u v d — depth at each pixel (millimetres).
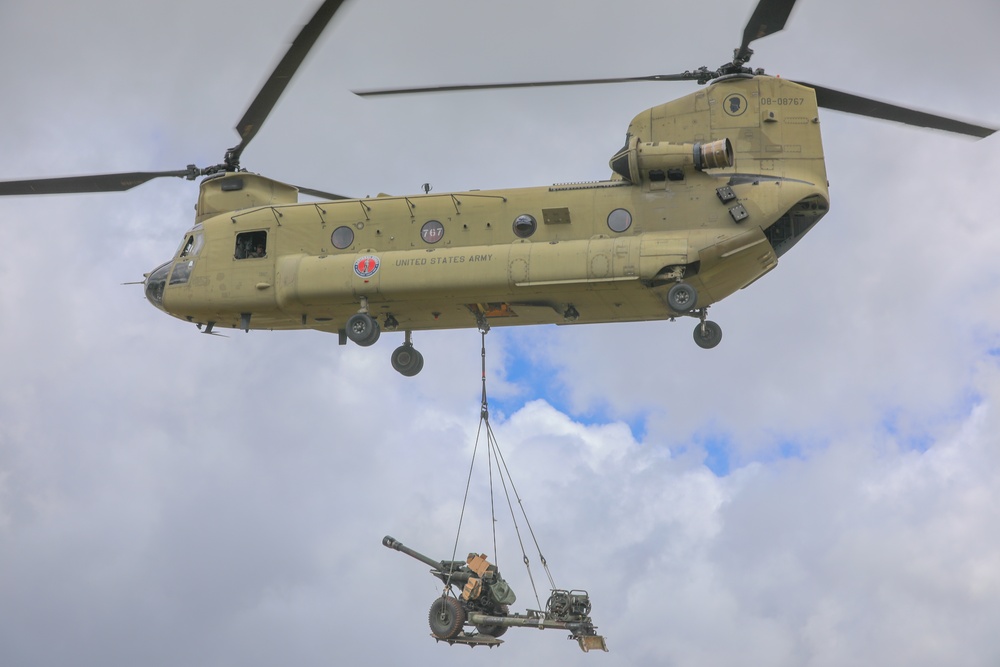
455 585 32781
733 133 34531
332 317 36438
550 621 31656
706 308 35000
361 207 35719
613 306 34500
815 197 33688
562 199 34125
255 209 36781
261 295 36000
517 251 33625
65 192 39062
